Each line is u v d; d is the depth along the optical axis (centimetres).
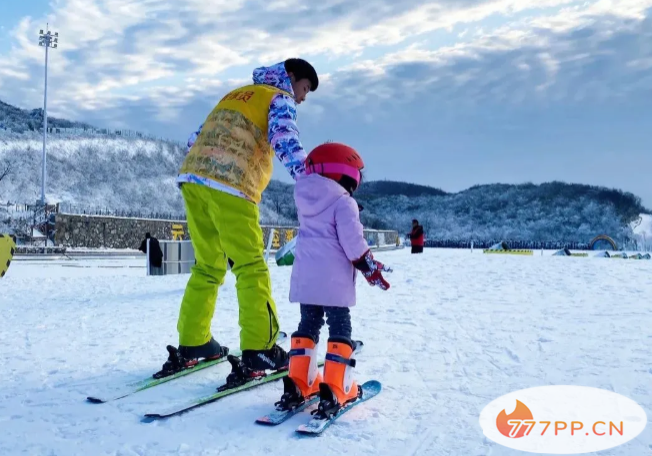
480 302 662
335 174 281
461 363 363
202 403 277
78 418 259
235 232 304
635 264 1288
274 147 301
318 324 289
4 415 263
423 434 237
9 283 1016
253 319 306
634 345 402
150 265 1330
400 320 541
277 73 322
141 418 259
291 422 255
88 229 2919
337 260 273
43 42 3597
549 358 369
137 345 427
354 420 257
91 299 758
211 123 314
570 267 1189
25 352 402
